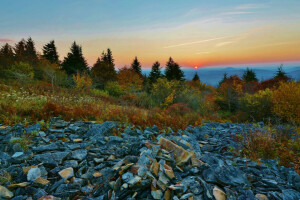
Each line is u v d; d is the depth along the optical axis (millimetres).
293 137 4941
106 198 2295
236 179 2617
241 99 16031
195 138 4926
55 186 2402
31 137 3988
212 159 3301
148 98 15711
